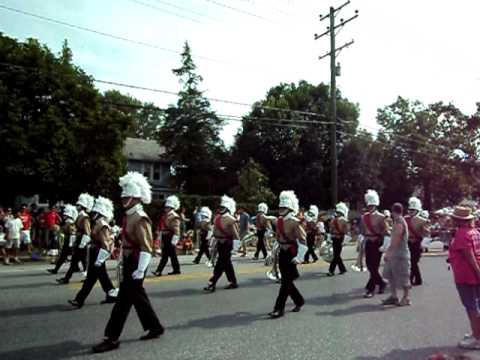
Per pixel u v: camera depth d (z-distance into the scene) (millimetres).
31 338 6773
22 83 23500
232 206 11227
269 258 12422
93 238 8945
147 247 6551
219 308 8891
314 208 17250
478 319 6461
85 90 25156
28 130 22547
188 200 26641
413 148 49438
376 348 6383
